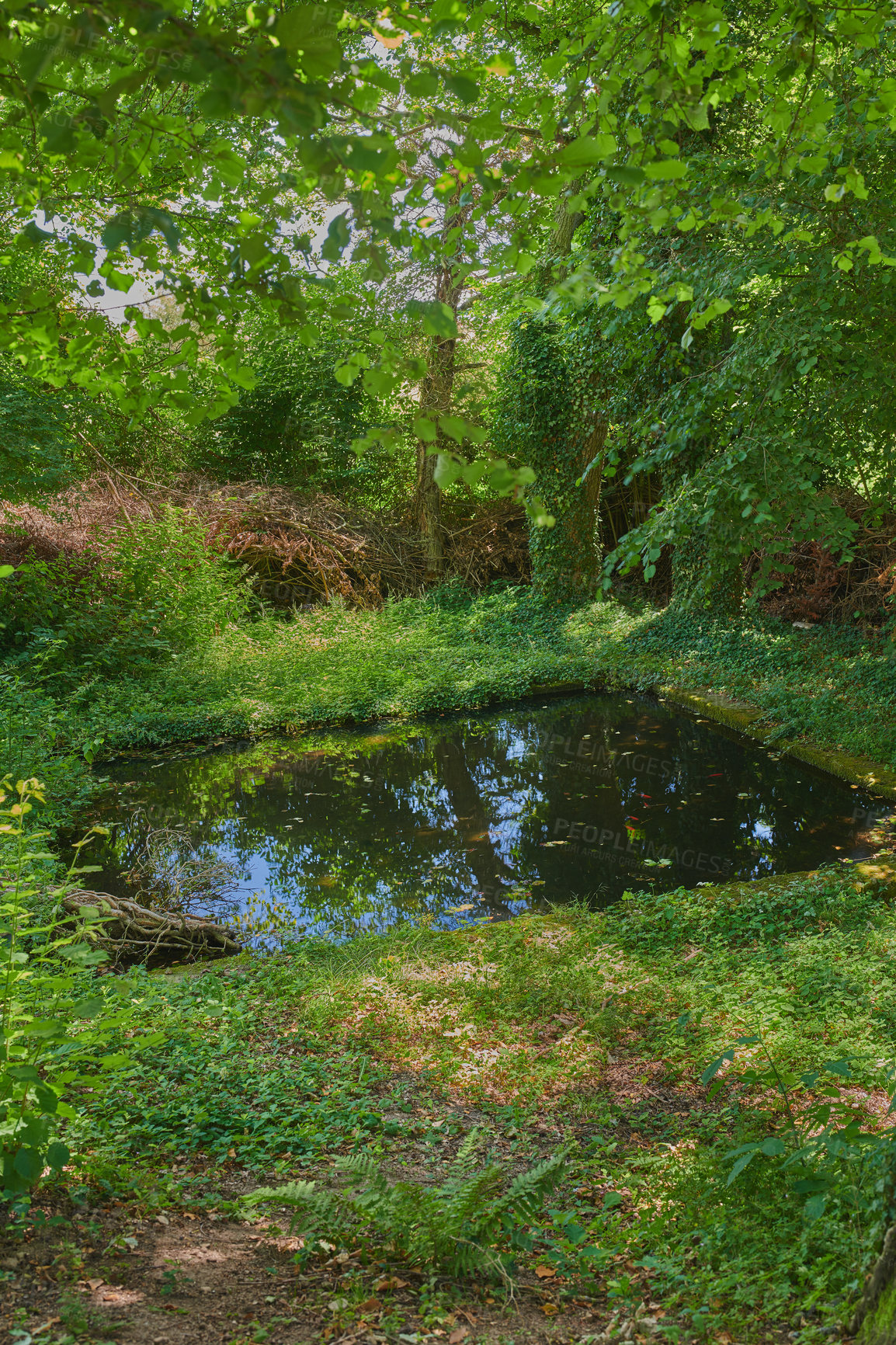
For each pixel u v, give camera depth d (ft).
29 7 5.78
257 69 5.49
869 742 31.30
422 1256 8.57
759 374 19.85
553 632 53.62
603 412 47.34
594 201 37.40
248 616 54.80
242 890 23.53
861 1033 14.71
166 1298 7.50
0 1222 8.00
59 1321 6.76
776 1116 12.05
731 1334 7.25
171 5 5.89
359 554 60.44
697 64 10.39
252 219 8.17
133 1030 14.19
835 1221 8.56
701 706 40.11
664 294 10.94
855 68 14.65
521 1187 8.93
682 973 18.13
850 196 18.80
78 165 8.52
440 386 60.29
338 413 64.18
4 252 10.51
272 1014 15.79
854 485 33.99
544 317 10.98
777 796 29.50
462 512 67.92
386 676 44.47
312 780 32.76
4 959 9.33
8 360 34.99
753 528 18.70
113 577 43.98
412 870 24.84
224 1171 10.59
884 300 19.10
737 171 21.49
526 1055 14.71
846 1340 6.81
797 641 44.24
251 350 61.77
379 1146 11.49
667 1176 10.60
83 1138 10.09
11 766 27.91
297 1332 7.25
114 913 19.42
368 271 6.66
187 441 63.26
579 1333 7.57
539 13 40.37
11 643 39.75
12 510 42.98
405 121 6.64
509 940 19.49
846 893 20.70
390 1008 16.25
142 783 32.22
